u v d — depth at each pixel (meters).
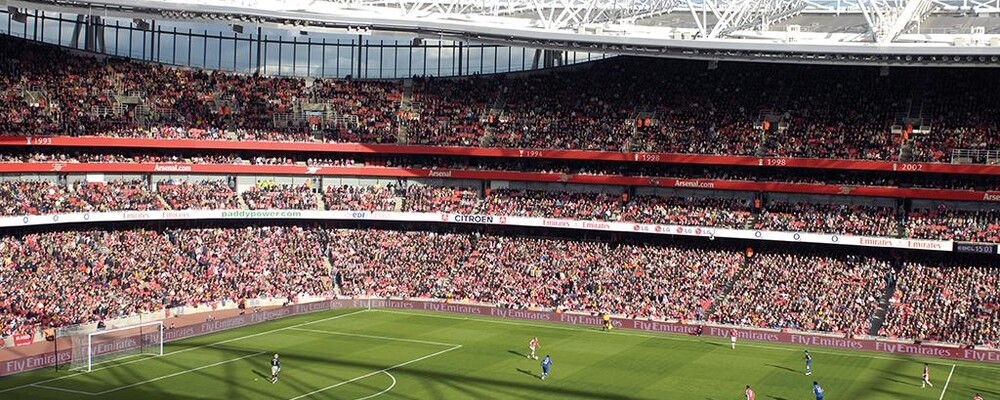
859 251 89.75
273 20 89.25
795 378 62.72
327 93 109.50
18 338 68.62
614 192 101.44
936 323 75.81
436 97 109.19
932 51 77.56
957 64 80.81
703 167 97.06
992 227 84.12
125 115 96.19
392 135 104.25
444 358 67.88
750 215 92.62
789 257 89.62
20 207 82.00
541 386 59.12
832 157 91.12
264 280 91.75
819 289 84.06
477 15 92.00
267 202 98.94
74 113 91.88
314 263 96.75
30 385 56.75
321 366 64.38
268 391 56.62
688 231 91.38
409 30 92.31
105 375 60.03
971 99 93.56
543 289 90.50
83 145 89.62
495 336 77.69
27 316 72.00
